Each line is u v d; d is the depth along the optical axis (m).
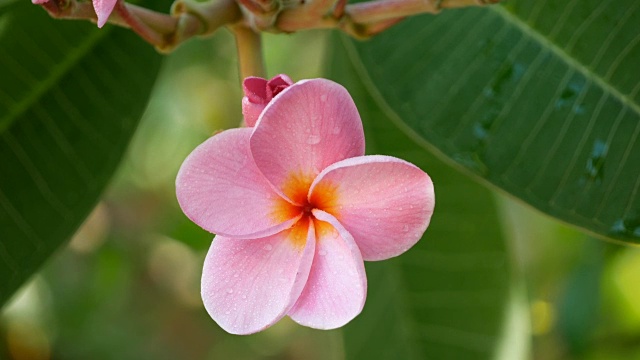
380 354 0.71
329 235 0.54
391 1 0.56
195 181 0.53
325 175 0.52
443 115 0.62
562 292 0.80
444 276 0.71
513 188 0.61
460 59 0.63
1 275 0.64
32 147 0.65
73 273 1.14
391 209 0.53
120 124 0.65
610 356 0.79
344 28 0.57
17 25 0.64
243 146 0.53
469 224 0.71
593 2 0.61
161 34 0.57
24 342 1.13
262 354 1.39
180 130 1.16
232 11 0.58
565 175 0.60
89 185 0.65
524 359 0.69
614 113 0.60
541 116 0.61
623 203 0.59
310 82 0.51
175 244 1.21
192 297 1.32
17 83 0.65
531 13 0.62
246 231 0.53
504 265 0.70
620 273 0.79
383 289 0.72
